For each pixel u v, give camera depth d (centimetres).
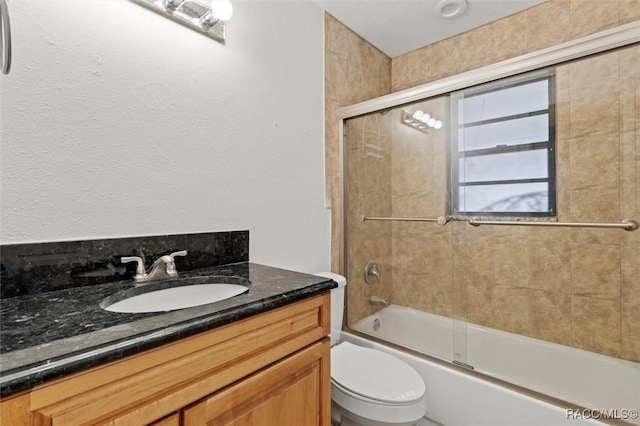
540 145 158
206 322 66
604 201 145
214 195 123
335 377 126
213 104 122
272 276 105
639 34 113
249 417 75
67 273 87
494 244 175
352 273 191
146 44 103
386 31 199
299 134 161
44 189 84
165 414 60
